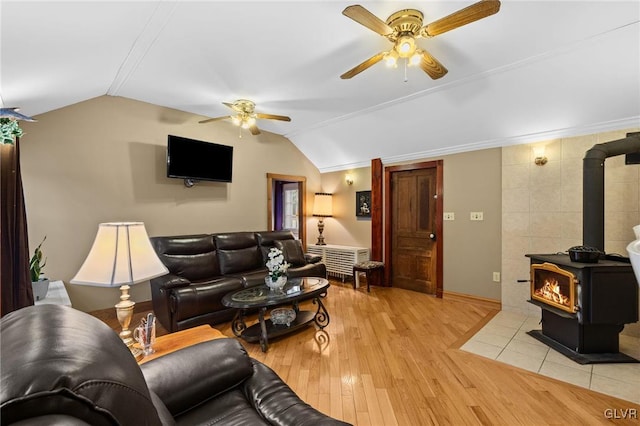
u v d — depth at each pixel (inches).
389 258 200.1
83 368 22.8
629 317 97.0
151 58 105.8
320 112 166.2
